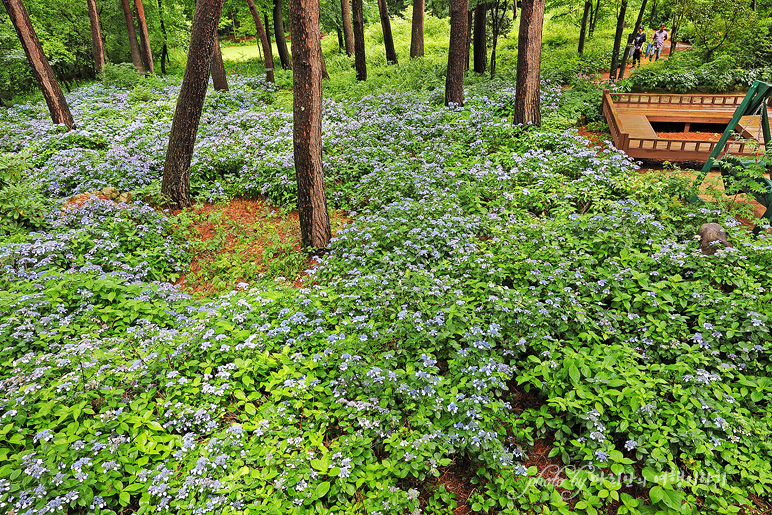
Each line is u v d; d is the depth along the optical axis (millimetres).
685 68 17422
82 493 3477
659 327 4984
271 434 4125
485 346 4617
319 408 4383
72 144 11750
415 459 3818
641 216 6562
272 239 8406
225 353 4910
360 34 18172
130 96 16844
